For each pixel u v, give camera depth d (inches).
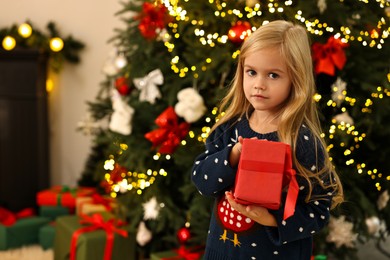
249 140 32.8
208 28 68.0
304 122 36.8
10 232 90.8
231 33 63.3
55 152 121.6
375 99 67.4
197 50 67.4
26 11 118.6
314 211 35.8
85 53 118.0
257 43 35.4
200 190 38.2
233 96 42.5
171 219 73.9
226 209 38.9
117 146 77.0
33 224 93.7
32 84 109.1
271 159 32.3
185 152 68.7
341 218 67.9
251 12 64.1
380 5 67.9
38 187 112.0
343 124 64.5
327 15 65.0
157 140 67.7
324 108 67.8
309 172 35.1
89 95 119.0
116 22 114.8
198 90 69.1
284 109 37.1
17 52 106.6
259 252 37.3
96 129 95.0
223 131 40.5
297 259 37.8
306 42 36.6
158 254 72.3
